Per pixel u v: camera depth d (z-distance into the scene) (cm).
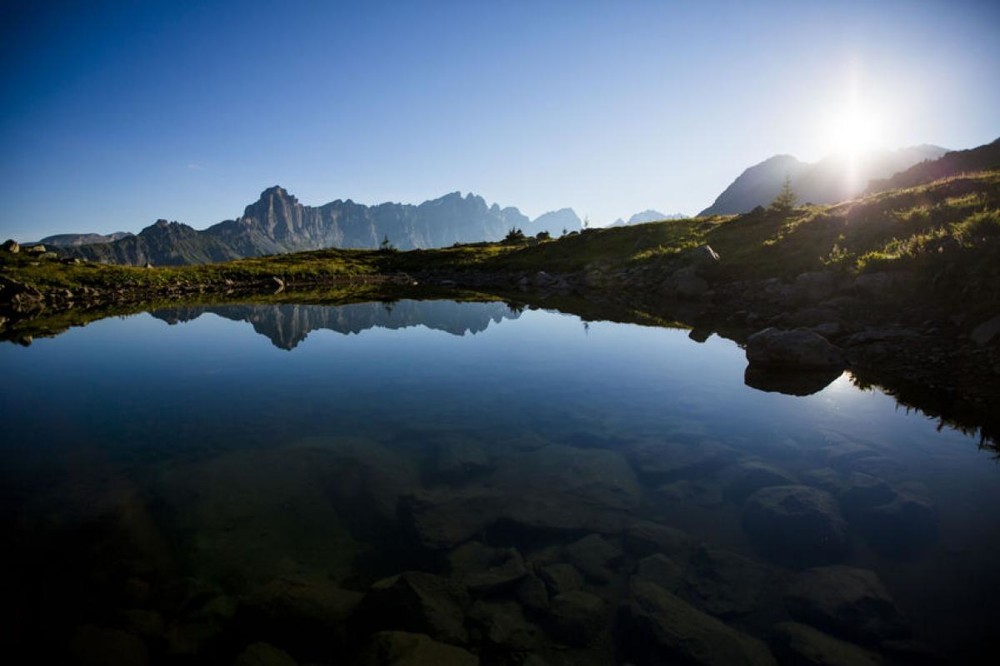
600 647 595
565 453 1146
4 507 925
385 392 1700
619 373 1897
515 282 6838
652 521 864
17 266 6481
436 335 2881
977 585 670
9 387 1805
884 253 2586
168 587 716
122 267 7812
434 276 9100
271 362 2205
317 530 876
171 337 2939
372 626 638
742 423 1319
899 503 858
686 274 3975
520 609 661
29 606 665
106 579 727
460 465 1100
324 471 1095
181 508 937
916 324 1983
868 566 718
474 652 586
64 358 2336
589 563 752
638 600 650
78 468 1102
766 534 809
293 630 627
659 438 1230
